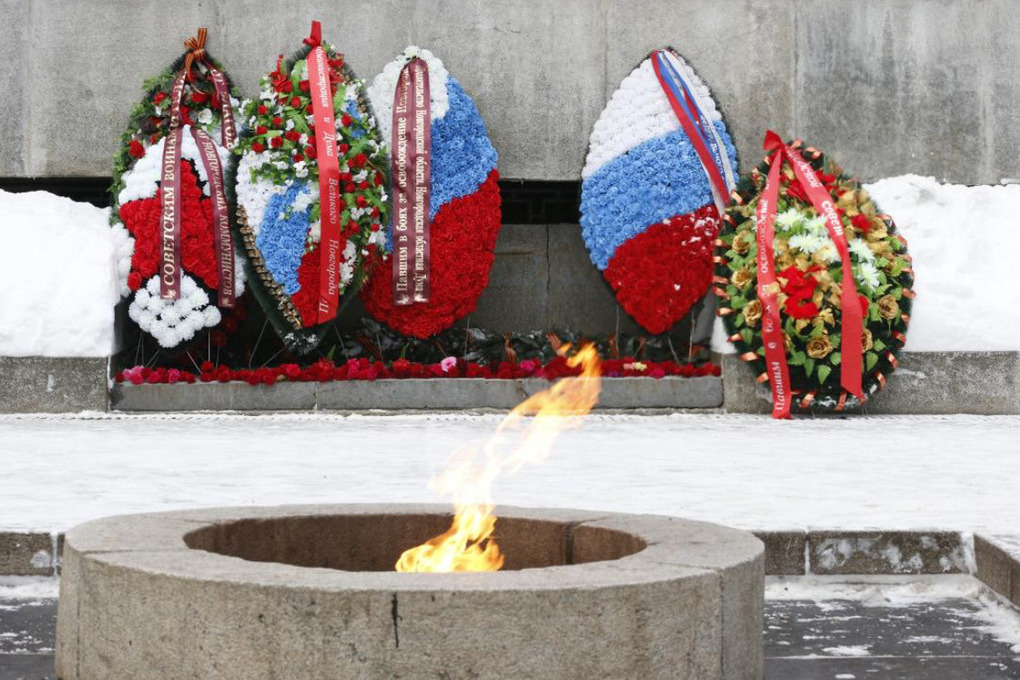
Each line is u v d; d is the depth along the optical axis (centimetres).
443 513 431
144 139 1295
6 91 1433
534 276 1469
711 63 1455
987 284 1292
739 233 1249
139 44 1436
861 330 1190
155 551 358
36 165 1435
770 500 684
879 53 1465
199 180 1259
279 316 1261
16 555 554
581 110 1445
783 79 1459
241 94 1432
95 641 347
